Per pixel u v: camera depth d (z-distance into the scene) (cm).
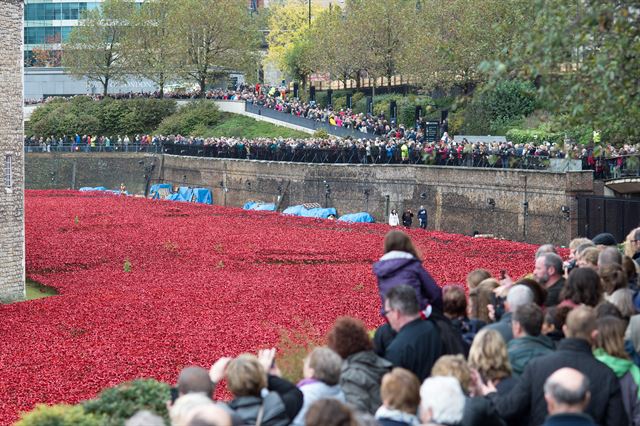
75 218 17200
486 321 4047
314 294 10188
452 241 14012
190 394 2803
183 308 9500
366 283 10950
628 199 12975
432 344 3306
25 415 3462
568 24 4509
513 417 3117
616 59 4659
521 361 3338
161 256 13450
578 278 3716
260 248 13975
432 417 2773
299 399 3030
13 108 11000
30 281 11956
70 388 6669
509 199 15400
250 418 2980
